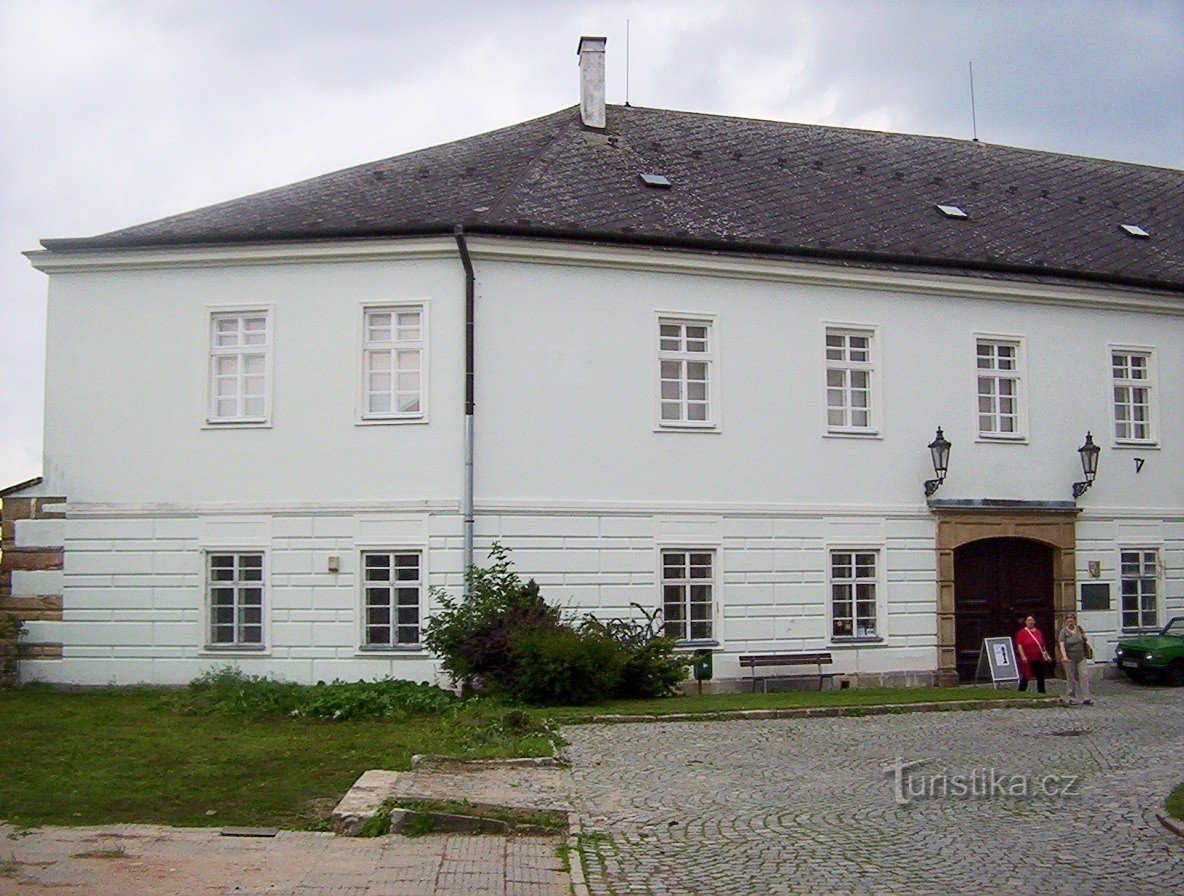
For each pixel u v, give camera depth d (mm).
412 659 22156
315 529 22641
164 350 23266
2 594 23031
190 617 22781
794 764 14875
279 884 9625
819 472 24625
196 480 23000
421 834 11406
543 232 22828
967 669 25656
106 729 17641
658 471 23531
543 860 10555
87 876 9672
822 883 9773
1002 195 30141
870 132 32250
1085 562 26594
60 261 23500
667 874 10078
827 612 24453
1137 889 9539
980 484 25828
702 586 23891
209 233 22984
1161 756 15484
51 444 23344
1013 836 11281
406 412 22672
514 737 16625
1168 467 27609
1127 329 27422
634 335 23562
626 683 21312
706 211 25266
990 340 26266
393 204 24016
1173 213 31578
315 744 16250
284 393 22922
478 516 22406
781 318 24594
